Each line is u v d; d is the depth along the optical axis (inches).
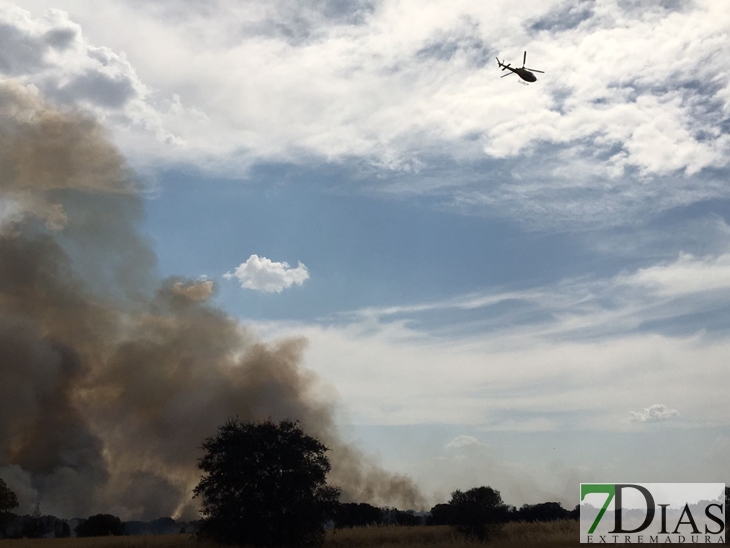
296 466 1777.8
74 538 2285.9
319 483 1797.5
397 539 1916.8
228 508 1736.0
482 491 2071.9
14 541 2177.7
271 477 1753.2
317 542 1777.8
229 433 1830.7
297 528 1740.9
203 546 1723.7
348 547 1739.7
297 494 1754.4
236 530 1729.8
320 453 1841.8
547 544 1605.6
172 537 2236.7
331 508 1785.2
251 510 1729.8
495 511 2046.0
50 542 2101.4
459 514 2006.6
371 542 1852.9
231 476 1749.5
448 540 1856.5
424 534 2034.9
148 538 2203.5
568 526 1977.1
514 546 1579.7
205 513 1776.6
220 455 1804.9
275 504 1736.0
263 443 1787.6
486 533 1955.0
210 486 1770.4
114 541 2079.2
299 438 1823.3
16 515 2928.2
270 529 1732.3
